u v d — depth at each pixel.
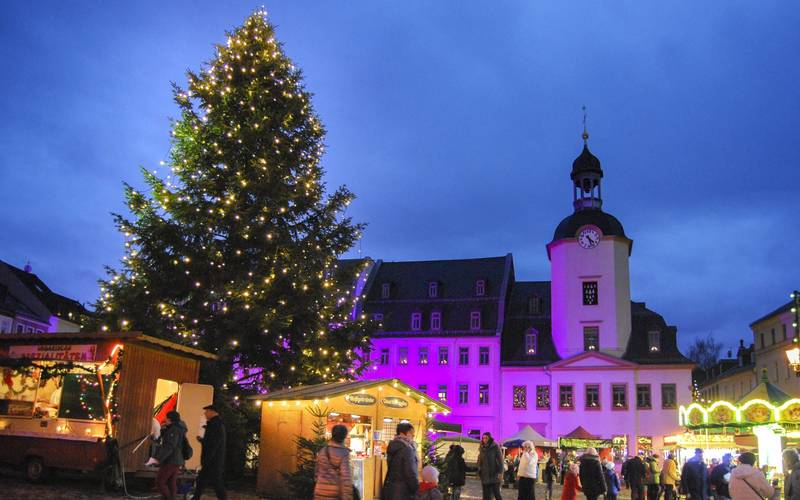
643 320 59.75
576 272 59.62
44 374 16.70
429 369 61.84
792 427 27.00
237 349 23.59
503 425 58.97
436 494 10.53
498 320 62.19
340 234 27.25
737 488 10.99
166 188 24.64
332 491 9.31
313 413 17.53
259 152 25.80
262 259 24.78
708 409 27.56
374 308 66.19
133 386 16.91
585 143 63.38
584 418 56.94
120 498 15.12
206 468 12.91
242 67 27.05
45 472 16.86
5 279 56.50
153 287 23.83
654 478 24.08
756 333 72.00
